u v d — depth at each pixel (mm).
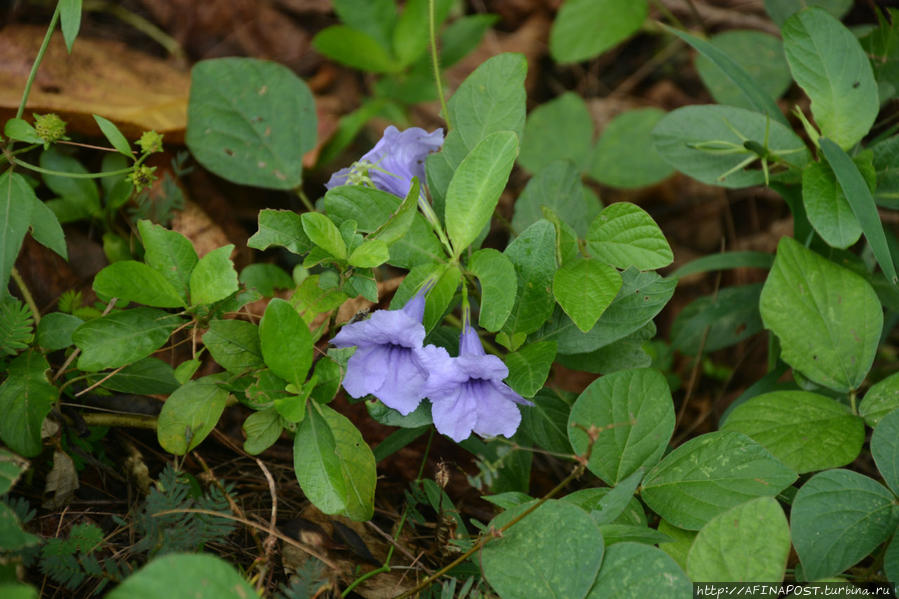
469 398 697
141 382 729
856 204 735
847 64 763
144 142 732
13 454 676
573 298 705
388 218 712
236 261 854
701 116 791
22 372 705
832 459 715
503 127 737
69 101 833
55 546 679
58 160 807
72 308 766
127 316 698
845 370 737
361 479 706
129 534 712
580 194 788
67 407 733
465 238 707
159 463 751
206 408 705
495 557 678
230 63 822
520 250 712
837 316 740
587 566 669
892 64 820
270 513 741
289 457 773
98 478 735
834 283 743
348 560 722
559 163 791
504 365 683
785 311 741
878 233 733
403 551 717
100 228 816
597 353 737
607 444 711
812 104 765
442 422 697
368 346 697
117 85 867
